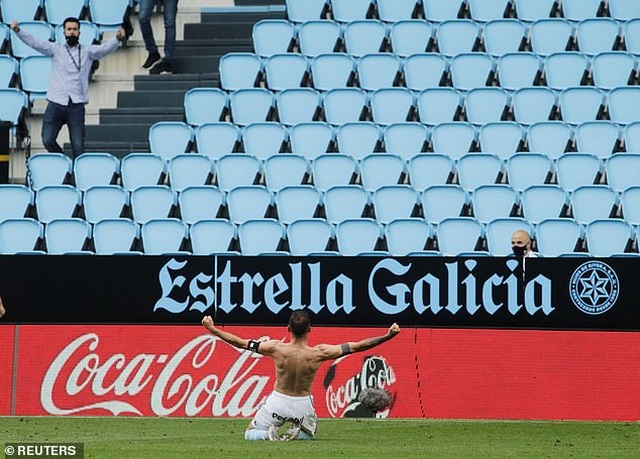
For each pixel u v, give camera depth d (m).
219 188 60.47
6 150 53.47
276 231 56.62
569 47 70.38
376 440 37.09
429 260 45.25
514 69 67.62
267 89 68.50
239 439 37.09
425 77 67.88
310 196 59.31
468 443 36.62
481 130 63.19
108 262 46.03
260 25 71.31
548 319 44.88
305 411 36.56
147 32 69.56
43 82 69.12
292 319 36.38
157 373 45.72
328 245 56.75
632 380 44.50
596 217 58.00
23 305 46.00
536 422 43.44
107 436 38.41
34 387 45.84
